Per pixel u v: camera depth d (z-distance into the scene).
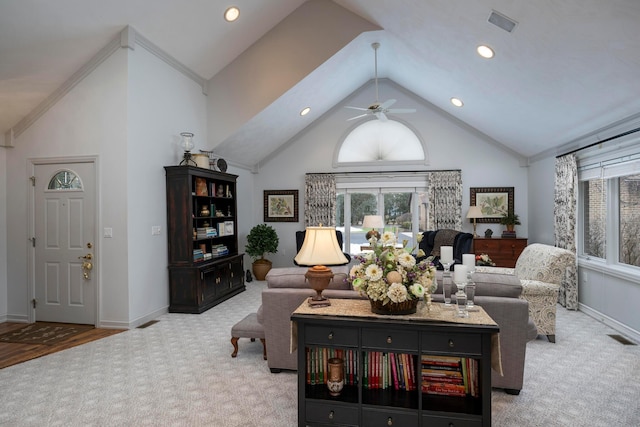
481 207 6.95
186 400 2.57
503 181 6.91
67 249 4.36
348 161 7.41
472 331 1.99
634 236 4.02
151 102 4.54
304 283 2.96
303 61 5.42
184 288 4.81
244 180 7.32
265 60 5.54
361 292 2.27
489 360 2.00
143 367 3.12
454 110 6.63
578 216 5.09
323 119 7.49
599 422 2.28
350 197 7.48
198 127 5.50
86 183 4.29
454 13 3.68
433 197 7.00
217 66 5.57
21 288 4.50
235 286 5.93
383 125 7.36
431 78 5.77
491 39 3.74
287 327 2.93
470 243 5.78
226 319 4.54
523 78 4.12
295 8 5.39
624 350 3.47
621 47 2.87
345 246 7.48
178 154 5.06
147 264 4.46
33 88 4.21
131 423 2.29
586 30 2.90
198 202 5.51
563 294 5.07
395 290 2.09
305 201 7.43
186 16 4.37
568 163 5.02
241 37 5.28
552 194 5.76
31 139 4.46
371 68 6.66
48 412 2.42
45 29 3.66
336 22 5.30
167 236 4.84
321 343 2.18
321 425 2.17
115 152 4.18
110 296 4.20
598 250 4.73
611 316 4.21
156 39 4.46
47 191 4.41
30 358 3.32
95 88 4.24
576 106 4.12
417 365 2.12
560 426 2.24
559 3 2.79
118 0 3.75
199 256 5.04
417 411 2.05
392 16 4.61
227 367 3.12
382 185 7.30
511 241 6.34
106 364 3.19
